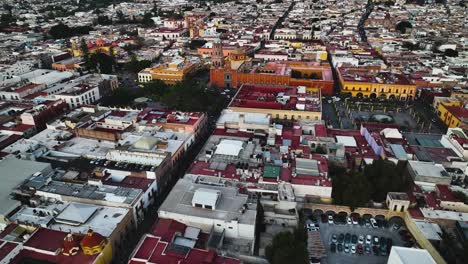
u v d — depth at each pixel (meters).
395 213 125.31
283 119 188.75
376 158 149.12
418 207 125.00
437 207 123.75
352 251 113.94
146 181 133.00
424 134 190.62
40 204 120.81
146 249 97.38
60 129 179.50
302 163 137.12
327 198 127.62
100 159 150.38
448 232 115.31
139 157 144.62
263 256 104.25
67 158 152.75
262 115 178.75
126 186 129.88
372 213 127.06
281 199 116.88
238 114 186.12
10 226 111.31
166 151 149.88
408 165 141.88
